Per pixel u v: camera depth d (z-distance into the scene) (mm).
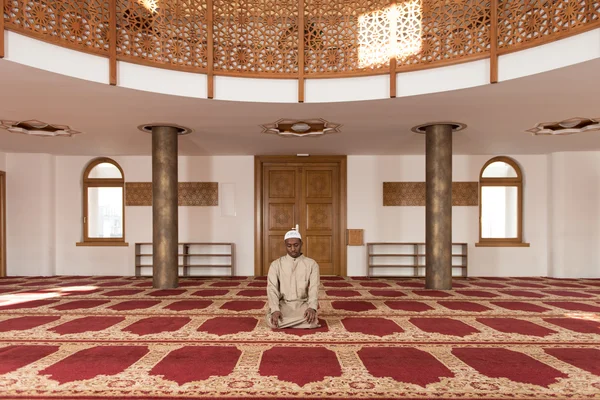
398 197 9797
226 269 9719
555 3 4539
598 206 9391
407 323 4629
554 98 5445
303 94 5598
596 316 5047
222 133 7570
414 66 5281
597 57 4098
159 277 7285
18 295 6660
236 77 5578
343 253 9766
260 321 4715
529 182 9758
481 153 9664
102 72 4867
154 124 6902
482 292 6984
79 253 9758
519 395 2658
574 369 3133
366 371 3076
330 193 9945
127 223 9773
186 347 3688
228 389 2740
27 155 9633
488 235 9836
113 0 4871
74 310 5391
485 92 5203
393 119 6594
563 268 9344
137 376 2973
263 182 9977
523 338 4012
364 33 5586
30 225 9594
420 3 5301
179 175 9844
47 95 5285
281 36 5668
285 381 2881
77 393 2682
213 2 5508
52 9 4453
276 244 9938
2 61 4148
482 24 5023
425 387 2779
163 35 5270
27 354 3482
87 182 9906
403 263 9742
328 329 4344
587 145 8680
